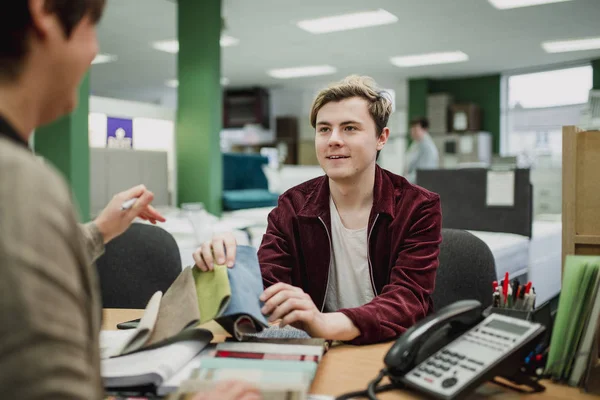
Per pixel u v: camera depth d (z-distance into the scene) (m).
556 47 6.67
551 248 3.15
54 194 0.38
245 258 1.00
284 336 1.00
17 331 0.33
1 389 0.33
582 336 0.78
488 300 1.50
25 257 0.34
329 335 0.95
